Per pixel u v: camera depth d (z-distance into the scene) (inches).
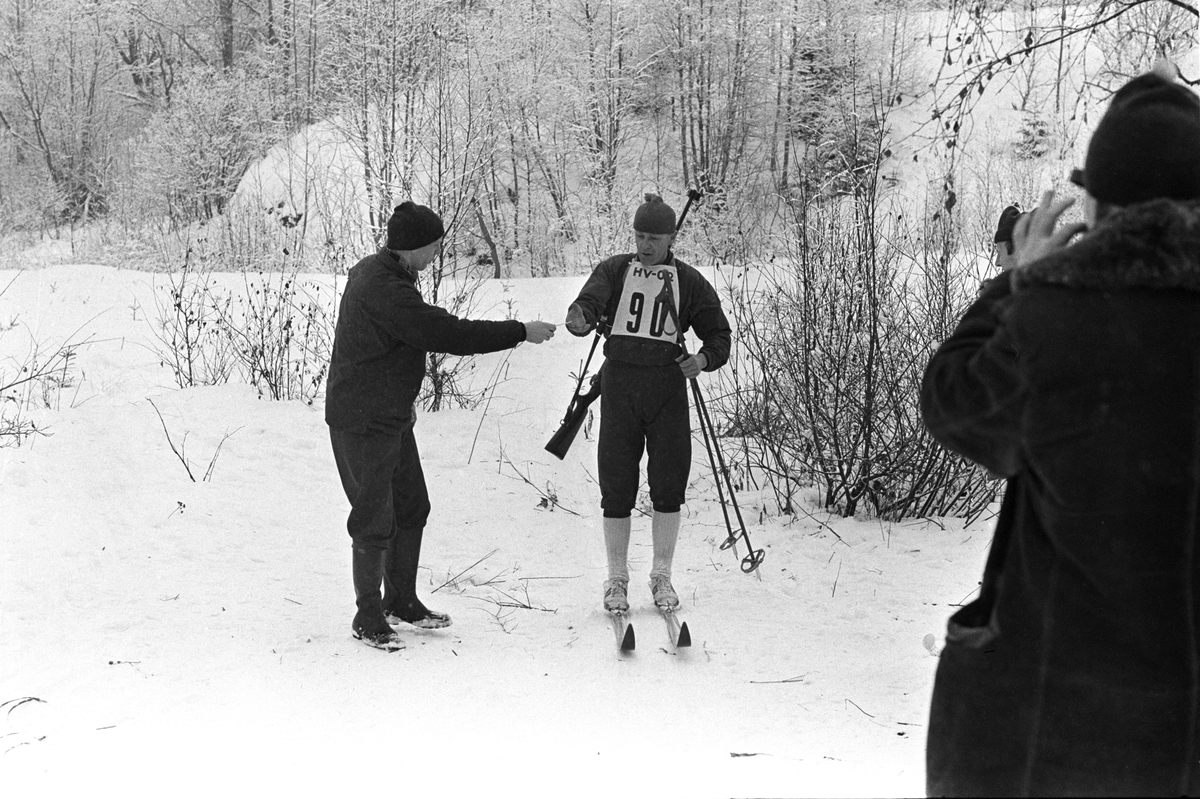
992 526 283.1
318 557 257.8
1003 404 80.4
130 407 339.6
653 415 224.1
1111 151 81.8
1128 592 76.9
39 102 1414.9
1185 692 77.1
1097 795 77.7
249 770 148.9
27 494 272.4
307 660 195.3
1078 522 77.8
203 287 492.4
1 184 1405.0
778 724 172.7
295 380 385.1
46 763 149.1
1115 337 76.9
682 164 1246.3
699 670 197.2
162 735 160.4
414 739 163.0
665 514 227.6
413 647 205.8
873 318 286.5
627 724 172.2
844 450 292.8
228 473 302.0
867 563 257.4
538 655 203.6
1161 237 77.2
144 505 275.3
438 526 286.7
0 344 423.2
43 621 207.8
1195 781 77.5
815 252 306.0
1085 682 78.0
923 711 177.9
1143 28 374.3
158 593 227.6
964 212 606.5
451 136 495.2
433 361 373.7
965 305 304.2
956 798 83.7
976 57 285.1
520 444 345.7
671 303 223.3
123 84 1535.4
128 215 1098.1
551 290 507.2
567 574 255.8
